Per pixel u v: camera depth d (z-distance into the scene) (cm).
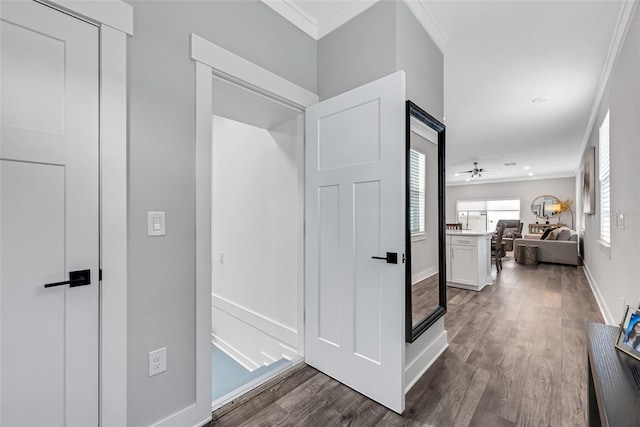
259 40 182
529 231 978
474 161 752
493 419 152
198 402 148
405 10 188
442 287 226
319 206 199
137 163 129
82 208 115
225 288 321
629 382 87
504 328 273
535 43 249
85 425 115
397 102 159
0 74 100
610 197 288
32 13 105
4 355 100
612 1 199
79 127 114
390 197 161
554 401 166
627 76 220
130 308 127
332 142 191
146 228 131
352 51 200
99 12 118
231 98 191
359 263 176
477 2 200
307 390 178
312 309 203
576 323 285
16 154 102
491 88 335
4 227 100
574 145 584
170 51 140
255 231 280
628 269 223
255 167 281
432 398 170
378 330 167
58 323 110
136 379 129
